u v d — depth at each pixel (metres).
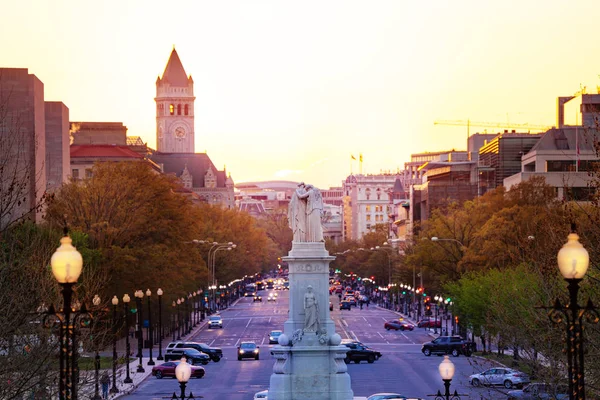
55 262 30.38
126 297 93.00
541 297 58.56
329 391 68.50
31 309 47.00
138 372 103.31
